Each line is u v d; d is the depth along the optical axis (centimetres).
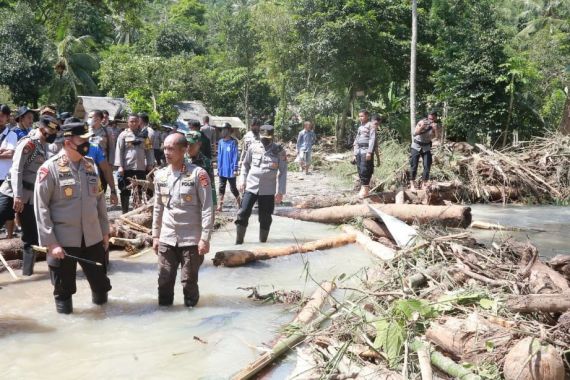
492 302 436
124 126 1756
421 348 388
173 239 541
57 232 512
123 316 523
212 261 715
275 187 837
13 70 3019
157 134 1521
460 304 452
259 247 811
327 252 790
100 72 3278
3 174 763
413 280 524
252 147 834
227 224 989
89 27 4041
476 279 512
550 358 343
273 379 396
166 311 539
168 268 543
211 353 441
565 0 3500
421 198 1107
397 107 2583
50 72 3191
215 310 543
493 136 2047
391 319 418
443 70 2167
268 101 3853
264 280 648
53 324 498
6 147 763
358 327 432
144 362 423
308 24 2497
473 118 2027
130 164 976
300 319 487
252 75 3756
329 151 2800
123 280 643
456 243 617
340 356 396
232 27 3631
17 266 688
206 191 540
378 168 1575
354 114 2939
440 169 1440
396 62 2575
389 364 387
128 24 2125
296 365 417
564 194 1338
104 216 546
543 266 518
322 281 587
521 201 1337
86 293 590
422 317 424
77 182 514
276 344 438
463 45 2108
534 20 3416
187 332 485
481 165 1391
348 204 1084
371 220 877
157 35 4303
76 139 507
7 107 781
